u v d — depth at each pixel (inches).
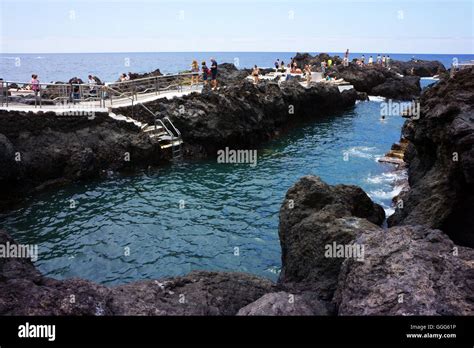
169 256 635.5
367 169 1066.1
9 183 863.1
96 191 914.7
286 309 297.4
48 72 4254.4
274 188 931.3
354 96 2242.9
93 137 1036.5
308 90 1839.3
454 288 286.4
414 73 3622.0
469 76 586.9
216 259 625.9
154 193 904.9
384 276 304.5
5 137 847.7
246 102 1326.3
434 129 590.2
